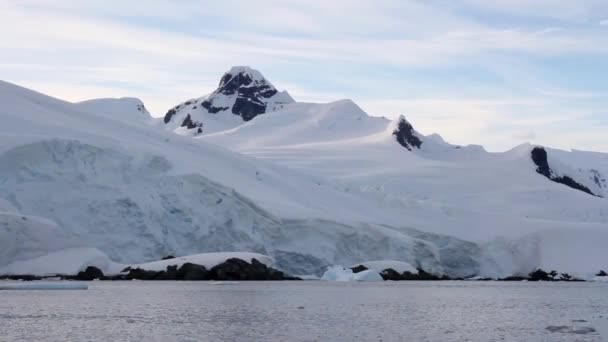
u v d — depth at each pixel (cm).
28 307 6400
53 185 11500
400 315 6134
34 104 14588
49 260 9962
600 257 14888
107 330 5019
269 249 12862
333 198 16538
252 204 12962
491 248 15312
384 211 16675
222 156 15888
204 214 12375
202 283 10044
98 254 10394
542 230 15612
